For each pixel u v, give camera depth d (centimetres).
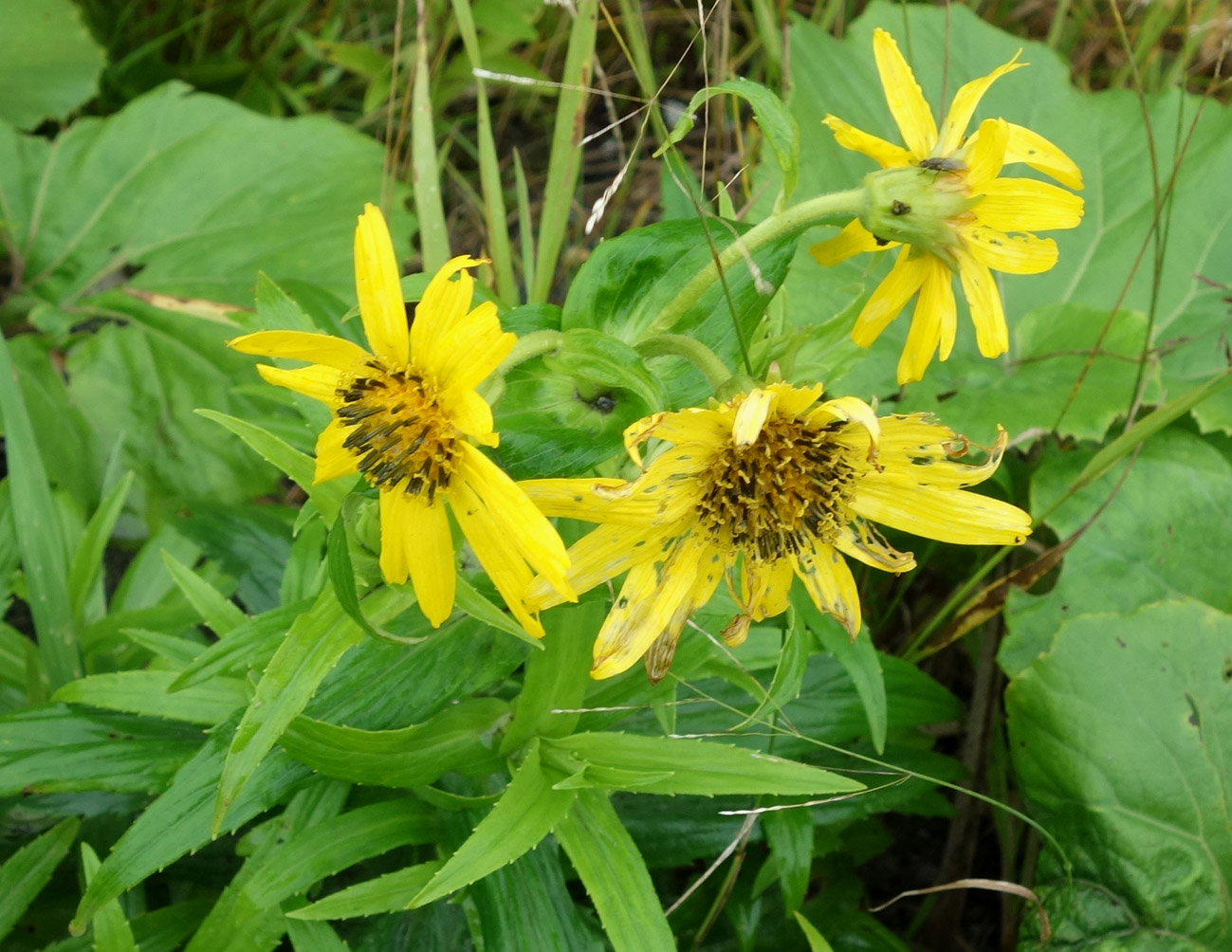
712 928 18
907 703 17
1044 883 18
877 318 13
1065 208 12
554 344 11
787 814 16
